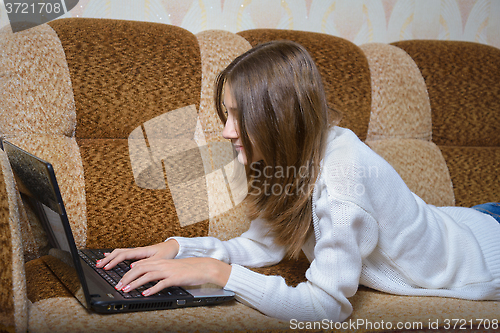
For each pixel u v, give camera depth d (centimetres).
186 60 118
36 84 102
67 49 108
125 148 112
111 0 130
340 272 68
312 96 74
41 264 84
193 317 63
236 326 62
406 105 140
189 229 111
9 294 59
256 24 147
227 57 122
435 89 145
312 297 69
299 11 151
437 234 83
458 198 139
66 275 67
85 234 103
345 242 68
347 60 133
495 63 151
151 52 115
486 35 172
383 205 74
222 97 87
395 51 143
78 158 107
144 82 114
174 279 67
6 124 98
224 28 143
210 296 67
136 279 67
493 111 149
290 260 102
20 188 79
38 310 62
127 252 79
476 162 144
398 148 136
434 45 149
